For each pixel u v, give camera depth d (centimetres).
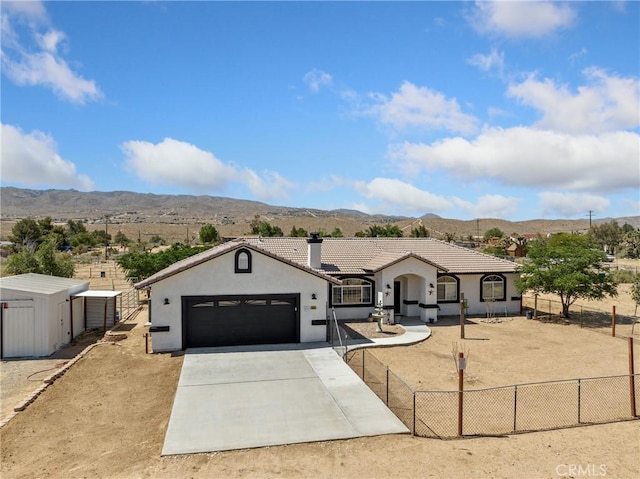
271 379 1727
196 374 1781
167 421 1369
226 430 1292
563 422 1388
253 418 1374
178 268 2156
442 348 2272
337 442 1230
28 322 2106
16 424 1338
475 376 1838
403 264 2769
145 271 3806
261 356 2033
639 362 2045
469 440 1257
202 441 1227
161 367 1898
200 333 2189
